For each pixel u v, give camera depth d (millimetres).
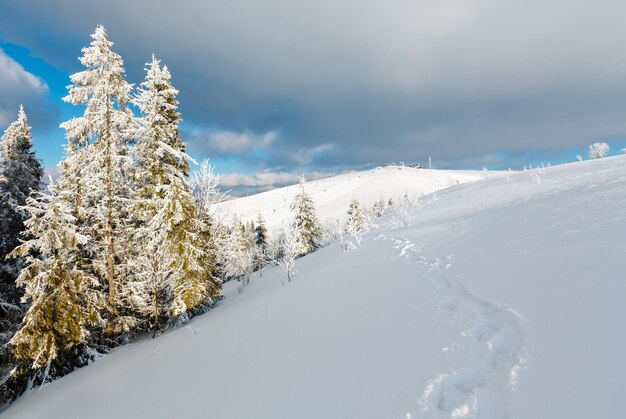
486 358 3668
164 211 13711
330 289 8938
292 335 6434
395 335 4938
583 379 2896
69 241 12008
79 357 12242
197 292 14156
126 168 14789
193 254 14375
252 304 11148
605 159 18500
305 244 35062
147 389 6949
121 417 5934
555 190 12312
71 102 14055
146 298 15078
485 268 6484
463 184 29375
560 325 3762
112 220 14672
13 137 15719
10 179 14914
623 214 6531
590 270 4730
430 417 3102
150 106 14625
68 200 14227
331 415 3631
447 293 5938
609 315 3592
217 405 4867
